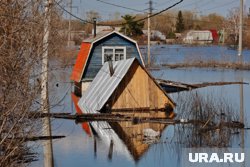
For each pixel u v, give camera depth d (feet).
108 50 94.53
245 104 71.26
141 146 46.83
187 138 48.91
